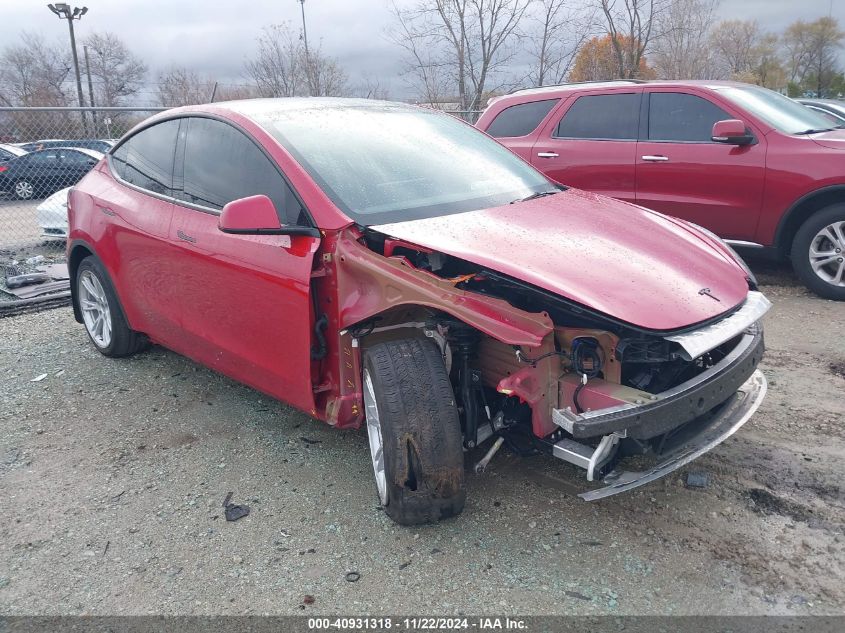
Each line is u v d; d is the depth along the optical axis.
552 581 2.70
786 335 5.21
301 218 3.29
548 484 3.32
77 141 10.59
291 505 3.28
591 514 3.09
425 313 3.15
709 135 6.39
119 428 4.12
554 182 4.24
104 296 4.95
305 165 3.43
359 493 3.35
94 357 5.27
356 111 4.14
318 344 3.26
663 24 17.11
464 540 2.96
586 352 2.71
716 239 3.71
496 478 3.39
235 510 3.26
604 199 3.97
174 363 5.09
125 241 4.43
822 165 5.80
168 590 2.76
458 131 4.39
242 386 4.65
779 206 6.07
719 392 2.79
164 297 4.21
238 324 3.64
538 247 3.01
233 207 3.08
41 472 3.67
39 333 5.91
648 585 2.65
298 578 2.79
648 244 3.23
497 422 3.06
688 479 3.28
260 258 3.39
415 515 2.90
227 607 2.65
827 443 3.58
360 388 3.19
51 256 9.06
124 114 10.82
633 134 6.76
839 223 5.87
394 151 3.80
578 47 15.89
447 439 2.81
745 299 3.04
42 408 4.42
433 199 3.49
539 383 2.77
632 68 16.28
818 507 3.06
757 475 3.31
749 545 2.84
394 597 2.66
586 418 2.64
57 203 9.20
